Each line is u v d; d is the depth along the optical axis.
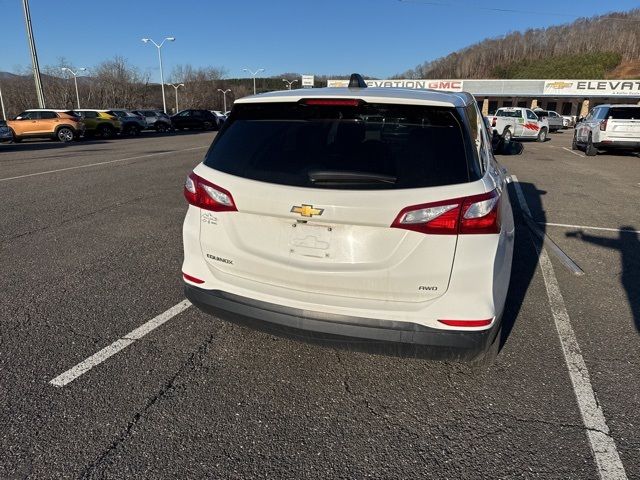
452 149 2.27
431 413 2.51
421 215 2.16
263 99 2.59
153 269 4.51
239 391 2.68
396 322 2.31
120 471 2.10
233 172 2.54
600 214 7.15
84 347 3.10
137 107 67.38
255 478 2.08
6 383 2.70
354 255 2.29
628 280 4.41
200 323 3.45
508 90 51.91
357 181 2.23
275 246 2.44
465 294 2.24
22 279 4.24
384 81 53.91
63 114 22.28
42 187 8.74
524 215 7.01
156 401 2.57
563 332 3.39
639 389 2.71
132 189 8.62
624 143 15.14
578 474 2.10
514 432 2.36
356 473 2.11
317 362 2.97
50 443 2.26
